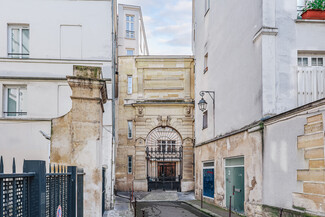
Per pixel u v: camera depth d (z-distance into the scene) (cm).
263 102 1031
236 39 1325
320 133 729
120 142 2547
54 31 1521
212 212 1325
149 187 2533
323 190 711
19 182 310
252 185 1105
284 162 891
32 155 1274
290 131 862
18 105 1452
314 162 750
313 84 1045
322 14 1073
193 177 2497
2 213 263
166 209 1526
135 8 3444
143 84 2586
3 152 1276
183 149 2530
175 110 2569
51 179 432
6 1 1510
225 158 1439
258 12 1095
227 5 1460
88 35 1534
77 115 754
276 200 933
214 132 1627
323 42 1068
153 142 2584
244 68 1223
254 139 1094
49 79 1441
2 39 1488
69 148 747
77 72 773
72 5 1542
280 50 1054
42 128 1294
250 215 1108
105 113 1502
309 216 759
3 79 1424
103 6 1555
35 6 1523
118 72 2598
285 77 1045
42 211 343
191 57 2561
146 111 2566
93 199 741
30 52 1496
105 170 1388
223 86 1494
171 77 2581
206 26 1838
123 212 1369
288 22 1066
